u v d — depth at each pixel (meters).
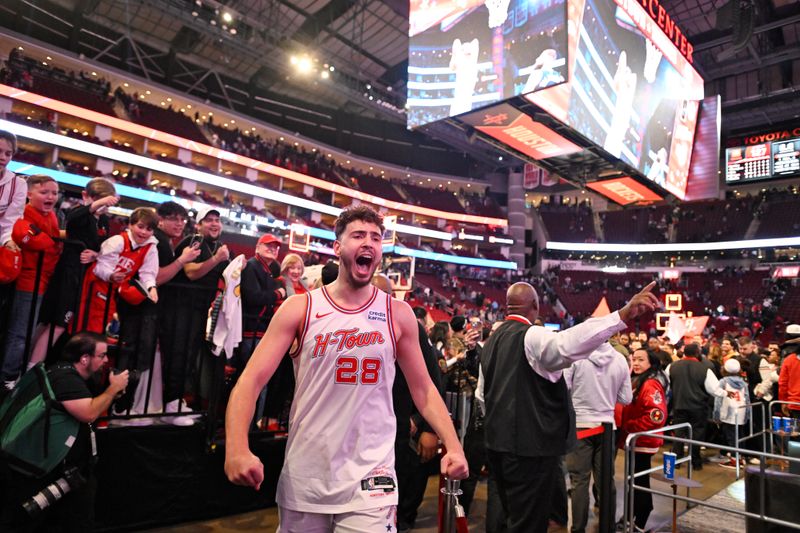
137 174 27.38
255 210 29.50
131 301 3.83
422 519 4.64
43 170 20.62
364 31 28.55
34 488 2.84
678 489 6.09
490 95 11.87
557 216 42.03
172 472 4.03
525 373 3.38
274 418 4.66
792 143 28.78
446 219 40.97
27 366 3.50
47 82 25.42
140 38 29.31
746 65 28.48
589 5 11.87
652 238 38.12
